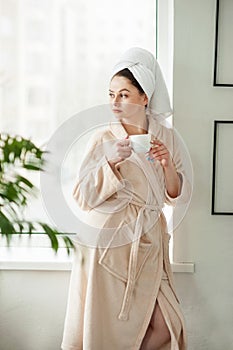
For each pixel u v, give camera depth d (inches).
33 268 118.6
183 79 116.0
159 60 123.3
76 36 124.9
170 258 121.0
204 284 119.1
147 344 106.9
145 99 108.9
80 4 124.5
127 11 124.5
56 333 120.9
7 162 86.4
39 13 124.6
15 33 124.7
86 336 104.0
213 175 117.2
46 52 125.2
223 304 119.5
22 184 123.4
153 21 124.6
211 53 115.7
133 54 108.0
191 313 119.6
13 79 125.5
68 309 109.7
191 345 120.3
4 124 126.0
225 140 116.7
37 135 126.3
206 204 118.1
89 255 106.5
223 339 120.1
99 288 104.8
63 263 118.6
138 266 104.9
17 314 120.7
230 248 118.6
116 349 105.3
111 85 109.0
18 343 121.2
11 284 120.1
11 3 124.3
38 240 126.6
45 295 120.3
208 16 115.2
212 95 116.3
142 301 105.0
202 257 118.6
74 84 125.6
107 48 125.0
